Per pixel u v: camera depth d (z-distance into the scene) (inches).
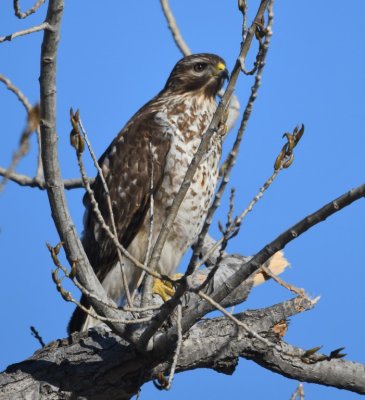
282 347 411.8
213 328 404.2
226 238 302.5
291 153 310.2
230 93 325.7
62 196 347.3
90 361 393.7
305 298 404.5
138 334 376.2
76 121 311.7
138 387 390.6
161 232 354.0
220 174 342.6
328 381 414.3
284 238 318.3
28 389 386.6
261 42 298.8
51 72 312.0
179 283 319.9
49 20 302.4
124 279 340.8
